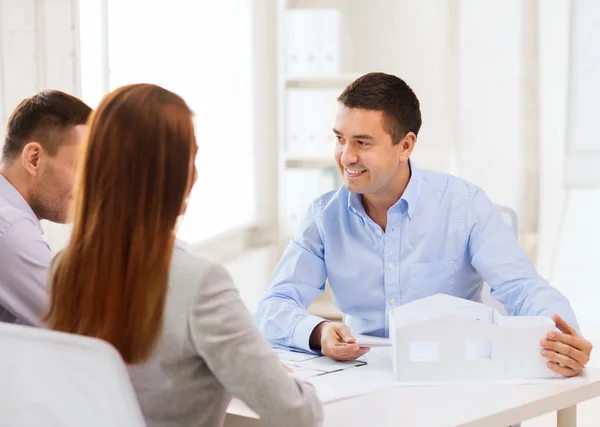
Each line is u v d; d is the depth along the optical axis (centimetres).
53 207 178
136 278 113
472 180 475
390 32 481
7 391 104
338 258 207
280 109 436
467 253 204
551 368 157
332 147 435
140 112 115
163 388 118
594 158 436
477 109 472
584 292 425
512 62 465
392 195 199
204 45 417
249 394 117
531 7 459
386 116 184
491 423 138
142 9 365
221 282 118
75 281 116
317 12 428
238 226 447
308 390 125
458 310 168
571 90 438
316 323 182
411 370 157
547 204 452
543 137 454
